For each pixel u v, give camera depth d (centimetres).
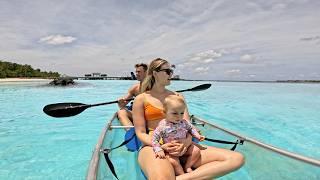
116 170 311
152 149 283
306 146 541
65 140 566
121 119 493
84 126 717
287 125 749
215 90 2366
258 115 920
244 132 665
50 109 462
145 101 325
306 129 695
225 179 309
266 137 616
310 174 261
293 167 270
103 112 979
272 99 1488
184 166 279
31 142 547
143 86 340
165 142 279
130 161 337
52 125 729
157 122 322
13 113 928
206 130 422
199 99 1482
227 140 355
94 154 270
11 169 401
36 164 421
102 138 327
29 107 1078
